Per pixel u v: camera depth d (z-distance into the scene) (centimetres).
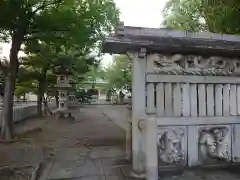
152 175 400
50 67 1575
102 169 536
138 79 497
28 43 1041
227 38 566
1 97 1303
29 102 2741
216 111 547
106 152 692
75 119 1602
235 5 766
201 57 538
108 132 1073
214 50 506
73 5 884
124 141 857
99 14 919
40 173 516
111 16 1028
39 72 1589
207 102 543
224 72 549
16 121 1412
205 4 1111
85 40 904
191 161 524
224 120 541
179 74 521
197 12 1390
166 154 509
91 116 1814
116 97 3584
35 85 1716
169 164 513
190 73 529
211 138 530
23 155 668
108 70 3228
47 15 811
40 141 861
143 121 479
